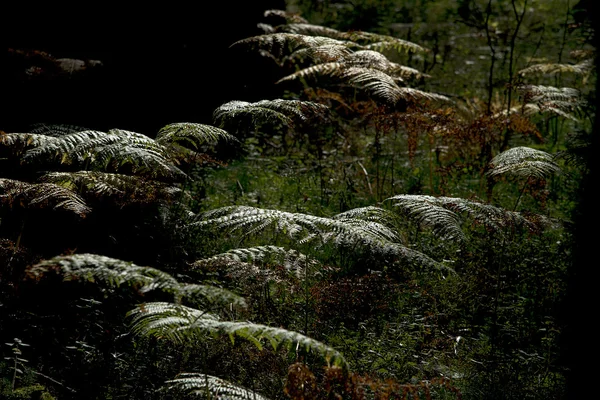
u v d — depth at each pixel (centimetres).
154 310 476
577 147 990
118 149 609
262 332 436
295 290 625
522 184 976
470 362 626
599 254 798
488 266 786
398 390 551
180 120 1136
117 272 439
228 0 1246
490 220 695
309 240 618
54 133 752
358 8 2064
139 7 1183
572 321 706
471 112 1183
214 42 1234
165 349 602
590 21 1456
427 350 639
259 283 640
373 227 615
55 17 1162
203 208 880
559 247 830
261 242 780
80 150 610
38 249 717
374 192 984
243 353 591
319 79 1353
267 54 1228
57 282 656
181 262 736
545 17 2133
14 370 550
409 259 584
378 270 759
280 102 759
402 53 1678
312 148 1125
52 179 628
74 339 612
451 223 660
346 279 661
